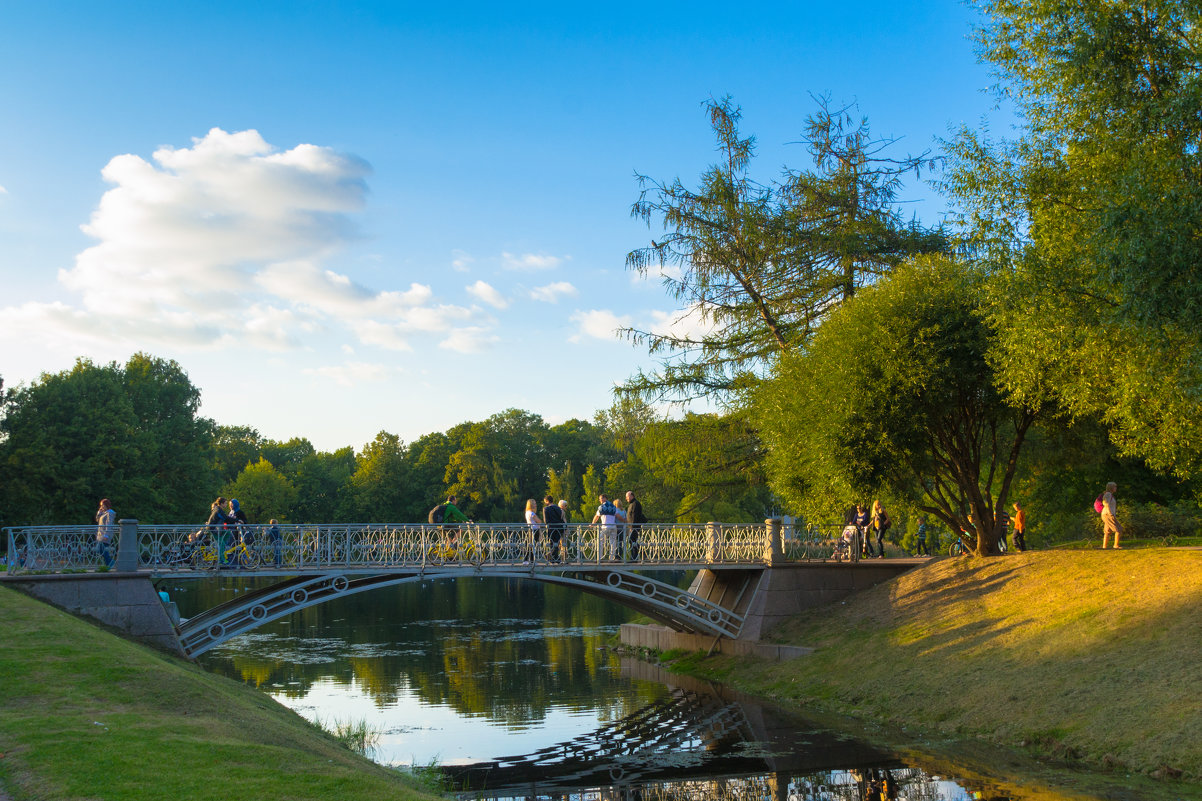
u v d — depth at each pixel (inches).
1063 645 614.2
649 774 571.2
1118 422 694.5
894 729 626.2
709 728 679.7
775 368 989.8
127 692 442.3
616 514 954.1
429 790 461.7
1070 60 581.0
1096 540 1136.8
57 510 1811.0
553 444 4015.8
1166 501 1141.1
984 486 1198.3
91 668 467.8
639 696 834.8
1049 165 626.5
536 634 1350.9
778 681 810.2
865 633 820.0
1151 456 660.1
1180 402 565.6
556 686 893.8
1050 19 601.0
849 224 1069.1
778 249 1082.7
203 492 2182.6
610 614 1710.1
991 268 652.7
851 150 1112.8
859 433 807.7
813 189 1081.4
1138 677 532.7
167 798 281.9
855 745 592.7
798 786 517.3
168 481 2121.1
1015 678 608.1
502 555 863.7
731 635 949.8
